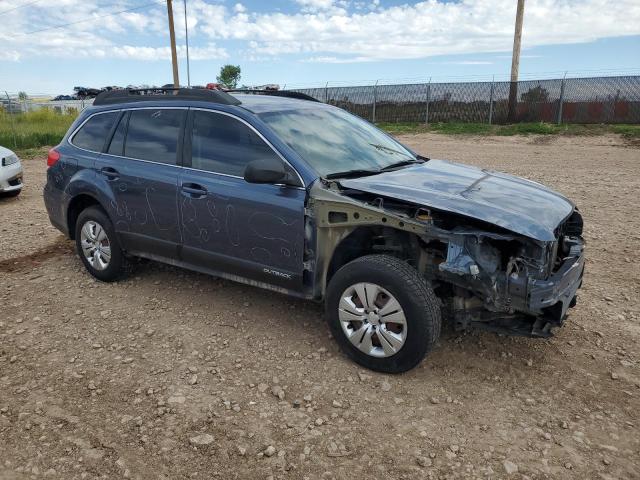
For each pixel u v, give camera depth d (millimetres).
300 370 3887
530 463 2977
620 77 21531
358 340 3832
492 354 4082
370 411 3430
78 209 5746
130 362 4039
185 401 3539
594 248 6531
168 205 4707
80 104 34531
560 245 4051
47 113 27719
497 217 3424
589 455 3037
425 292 3557
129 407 3488
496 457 3021
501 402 3525
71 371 3920
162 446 3121
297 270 4062
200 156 4578
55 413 3436
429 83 25875
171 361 4039
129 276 5617
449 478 2867
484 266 3457
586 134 20484
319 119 4793
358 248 4105
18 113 28328
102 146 5367
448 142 20656
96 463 2998
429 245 3801
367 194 3840
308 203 3918
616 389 3660
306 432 3230
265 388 3674
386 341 3699
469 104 25156
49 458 3039
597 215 8102
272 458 3020
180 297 5156
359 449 3088
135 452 3078
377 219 3643
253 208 4152
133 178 4941
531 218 3488
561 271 3586
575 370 3891
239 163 4328
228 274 4539
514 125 23125
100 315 4816
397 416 3383
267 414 3398
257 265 4277
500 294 3461
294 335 4395
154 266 5938
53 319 4758
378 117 27484
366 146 4754
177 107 4801
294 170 4023
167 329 4531
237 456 3037
